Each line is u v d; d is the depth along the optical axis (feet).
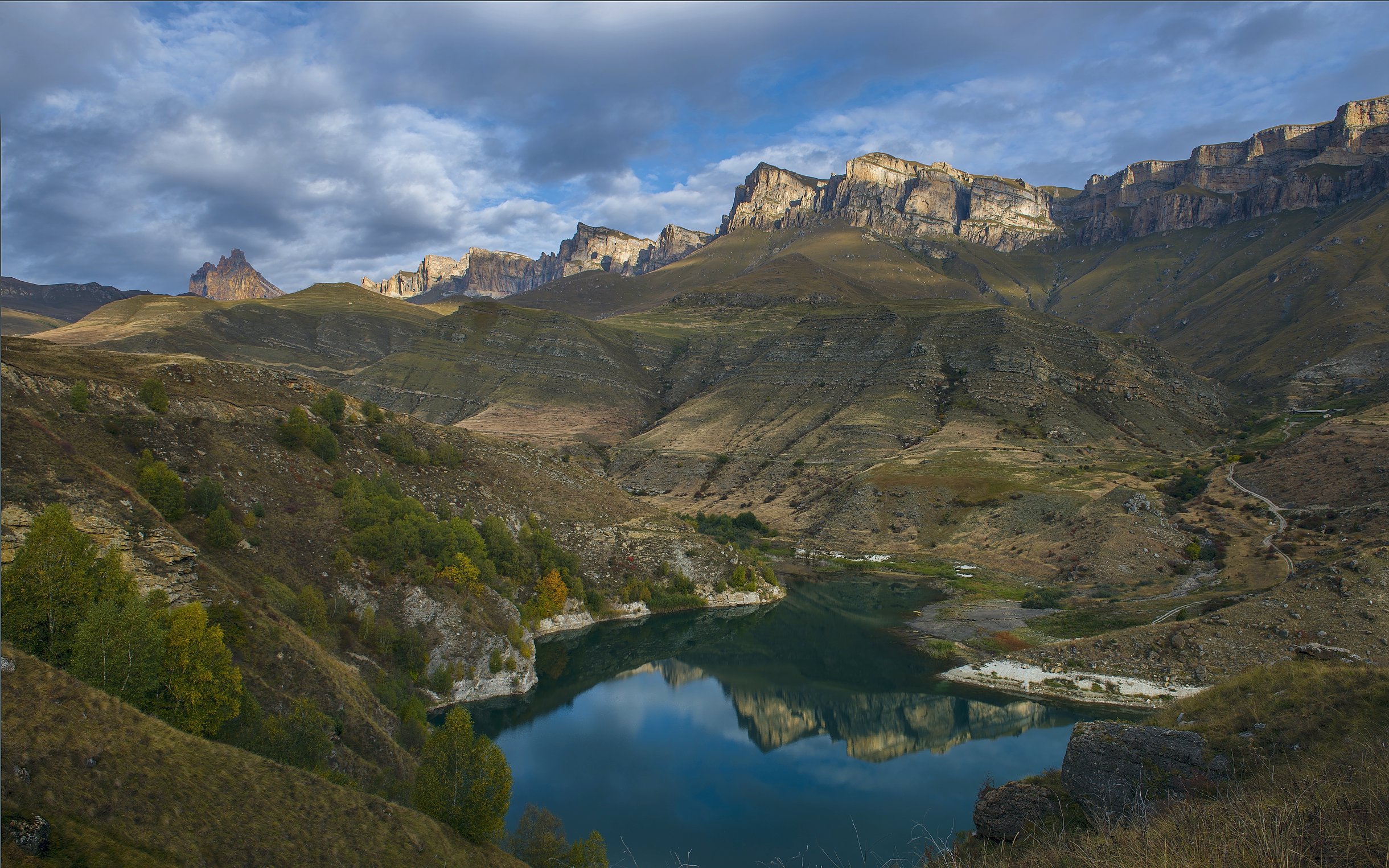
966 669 293.64
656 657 322.55
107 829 83.82
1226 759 102.37
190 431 264.31
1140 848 71.97
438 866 111.55
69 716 93.15
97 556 149.28
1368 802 67.62
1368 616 230.68
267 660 164.04
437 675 243.81
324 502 274.77
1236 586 324.60
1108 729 113.19
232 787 99.91
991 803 114.83
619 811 184.75
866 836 169.48
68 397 242.78
